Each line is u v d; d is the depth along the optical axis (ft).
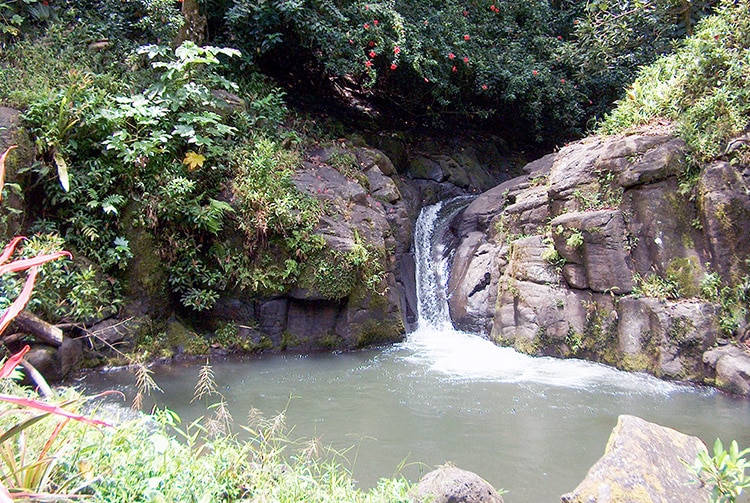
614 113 24.63
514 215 25.45
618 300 19.80
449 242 29.76
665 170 19.72
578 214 20.85
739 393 16.40
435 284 28.22
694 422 14.57
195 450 9.13
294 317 22.43
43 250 17.17
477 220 28.78
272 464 8.61
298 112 31.48
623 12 33.94
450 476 9.36
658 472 8.46
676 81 22.59
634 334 19.11
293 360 20.88
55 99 19.31
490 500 9.09
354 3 29.78
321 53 30.17
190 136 22.11
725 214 18.39
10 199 17.54
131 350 19.53
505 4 40.50
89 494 6.37
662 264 19.35
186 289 21.56
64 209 19.34
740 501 9.93
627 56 36.32
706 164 19.27
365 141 34.01
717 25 22.29
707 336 17.66
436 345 23.27
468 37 34.27
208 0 27.99
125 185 20.26
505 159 42.04
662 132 21.03
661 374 18.06
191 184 20.67
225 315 22.02
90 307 18.38
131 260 20.24
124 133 19.67
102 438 7.64
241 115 24.67
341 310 22.80
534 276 22.24
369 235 23.75
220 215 21.49
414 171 36.09
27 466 5.92
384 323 23.30
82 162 19.79
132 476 7.00
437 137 39.88
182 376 18.52
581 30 35.40
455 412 15.39
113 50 24.49
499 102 40.45
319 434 13.74
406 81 36.06
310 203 22.90
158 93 22.24
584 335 20.47
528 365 20.07
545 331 21.30
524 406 15.84
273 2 27.58
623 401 16.21
